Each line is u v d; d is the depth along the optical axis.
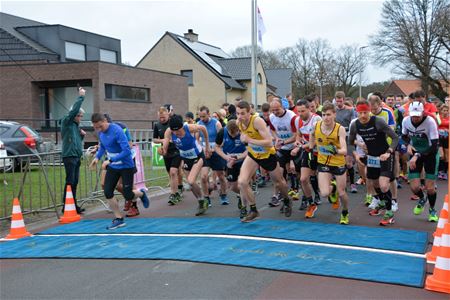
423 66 43.97
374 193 7.66
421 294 4.21
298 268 4.93
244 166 7.20
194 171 8.02
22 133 14.33
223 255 5.49
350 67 70.25
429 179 6.99
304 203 8.21
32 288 4.71
